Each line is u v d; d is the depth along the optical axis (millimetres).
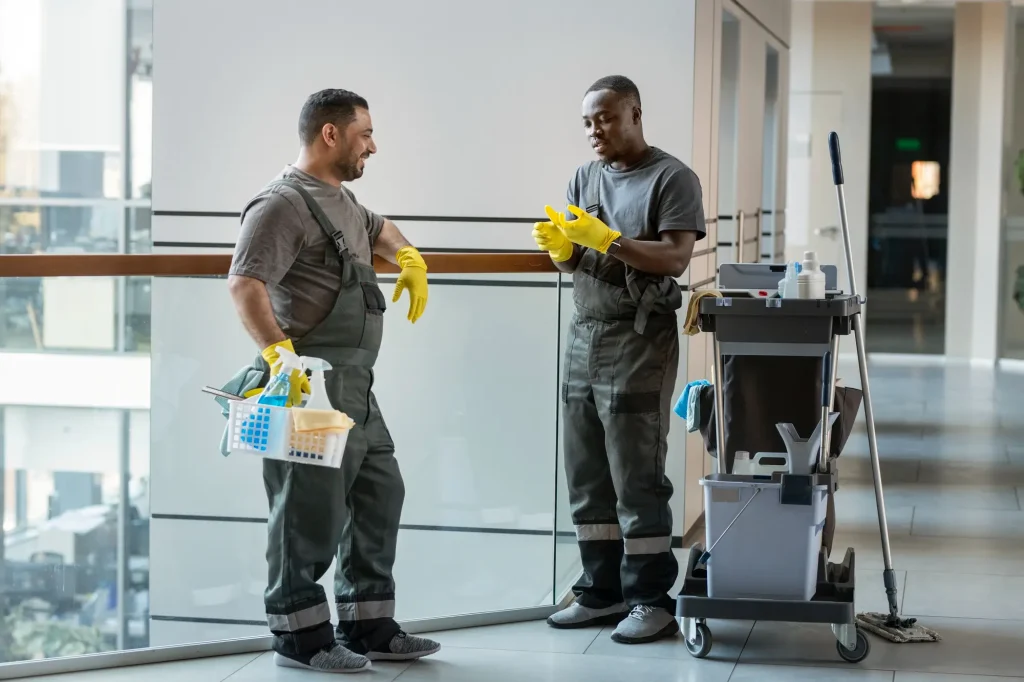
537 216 5066
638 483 3750
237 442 3162
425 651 3549
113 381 4137
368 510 3549
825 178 11859
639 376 3723
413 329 4250
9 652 4414
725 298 3402
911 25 12172
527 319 4156
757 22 6605
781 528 3396
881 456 6898
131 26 8281
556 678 3395
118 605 4402
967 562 4680
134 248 8375
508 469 4223
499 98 5051
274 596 3412
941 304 12227
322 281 3354
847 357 11922
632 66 4945
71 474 4219
